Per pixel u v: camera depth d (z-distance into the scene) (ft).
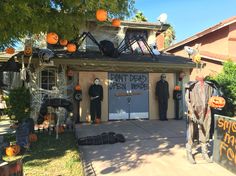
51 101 35.60
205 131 25.03
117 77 50.03
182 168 24.04
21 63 43.24
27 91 40.50
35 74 43.16
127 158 27.07
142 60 48.67
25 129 29.35
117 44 56.29
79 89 46.83
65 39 23.73
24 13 17.65
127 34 58.03
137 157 27.35
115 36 56.34
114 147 31.19
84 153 28.89
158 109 51.72
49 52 42.52
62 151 28.66
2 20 18.29
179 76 52.37
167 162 25.72
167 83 51.03
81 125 45.37
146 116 51.44
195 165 24.70
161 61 49.42
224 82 50.31
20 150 27.63
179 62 50.42
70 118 42.68
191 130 25.49
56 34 21.86
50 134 37.45
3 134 37.14
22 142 28.45
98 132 39.45
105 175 22.54
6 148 26.37
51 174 21.84
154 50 57.52
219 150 24.50
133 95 50.83
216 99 24.41
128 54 53.36
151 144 32.42
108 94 49.62
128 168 24.21
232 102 49.49
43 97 43.52
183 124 45.65
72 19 20.99
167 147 31.01
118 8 22.68
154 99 51.85
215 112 32.89
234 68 52.80
